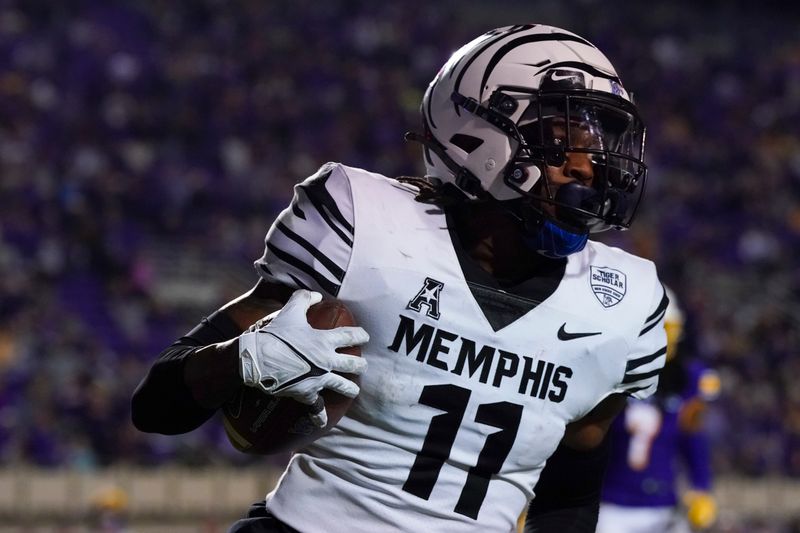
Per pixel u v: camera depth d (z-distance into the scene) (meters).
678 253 52.41
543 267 7.89
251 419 7.33
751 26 80.75
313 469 7.71
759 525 36.16
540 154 7.66
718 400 42.12
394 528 7.52
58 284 42.19
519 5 75.69
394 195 7.71
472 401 7.52
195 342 7.64
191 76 57.03
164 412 7.51
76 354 37.47
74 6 60.59
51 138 49.81
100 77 54.75
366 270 7.41
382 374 7.45
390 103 60.84
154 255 46.66
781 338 49.62
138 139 52.38
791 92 70.94
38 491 32.31
